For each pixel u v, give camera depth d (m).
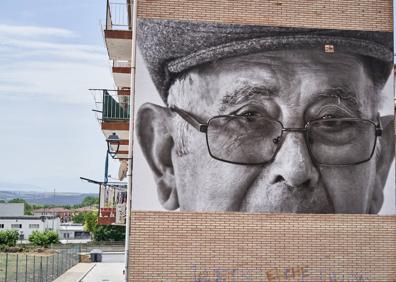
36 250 74.12
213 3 17.30
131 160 16.69
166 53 17.02
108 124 22.78
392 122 17.53
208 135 16.73
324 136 17.00
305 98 17.05
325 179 16.92
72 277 36.72
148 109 16.80
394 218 17.33
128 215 16.47
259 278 16.52
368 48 17.67
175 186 16.62
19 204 127.00
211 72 16.95
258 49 17.16
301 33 17.41
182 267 16.38
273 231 16.67
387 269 17.12
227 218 16.59
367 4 17.89
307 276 16.67
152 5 17.20
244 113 16.83
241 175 16.66
